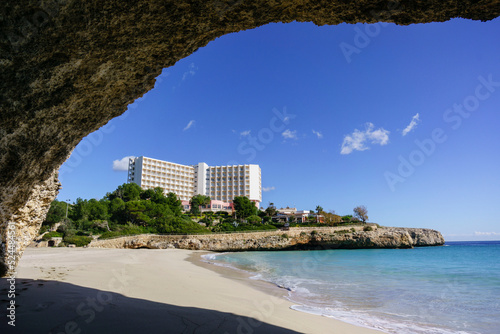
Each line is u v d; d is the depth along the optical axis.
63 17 4.46
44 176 7.29
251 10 5.43
